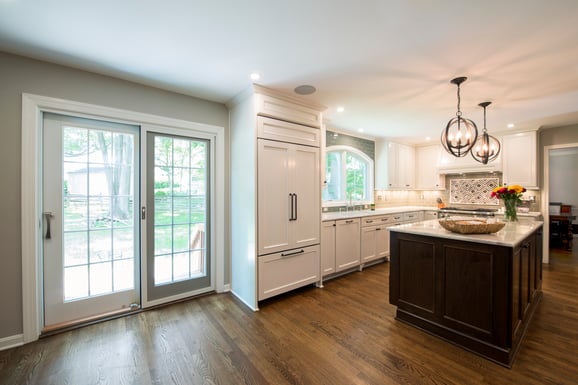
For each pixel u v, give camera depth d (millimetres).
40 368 1815
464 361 1882
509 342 1821
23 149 2090
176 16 1648
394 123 4141
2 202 2033
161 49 2037
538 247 2871
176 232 2926
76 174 2416
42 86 2172
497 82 2584
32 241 2133
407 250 2420
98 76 2426
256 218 2742
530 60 2158
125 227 2666
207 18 1668
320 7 1563
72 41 1917
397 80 2559
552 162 7758
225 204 3213
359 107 3336
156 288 2789
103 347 2057
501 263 1865
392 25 1737
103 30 1790
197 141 3066
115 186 2607
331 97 3006
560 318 2488
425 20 1678
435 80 2549
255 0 1506
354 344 2094
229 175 3236
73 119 2383
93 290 2508
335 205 4605
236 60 2203
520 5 1530
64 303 2357
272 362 1876
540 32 1784
